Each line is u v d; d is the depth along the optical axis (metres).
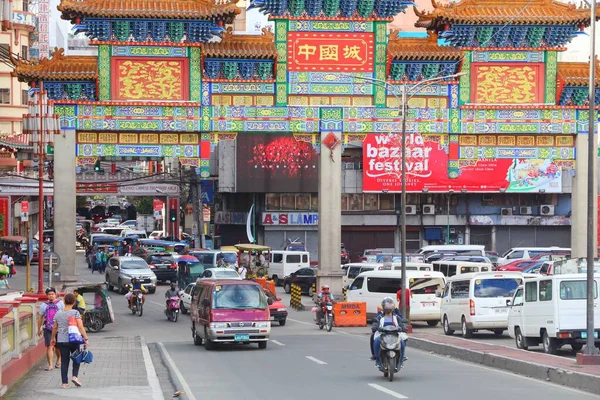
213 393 22.11
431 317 45.34
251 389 22.86
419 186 83.12
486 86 50.84
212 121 49.22
